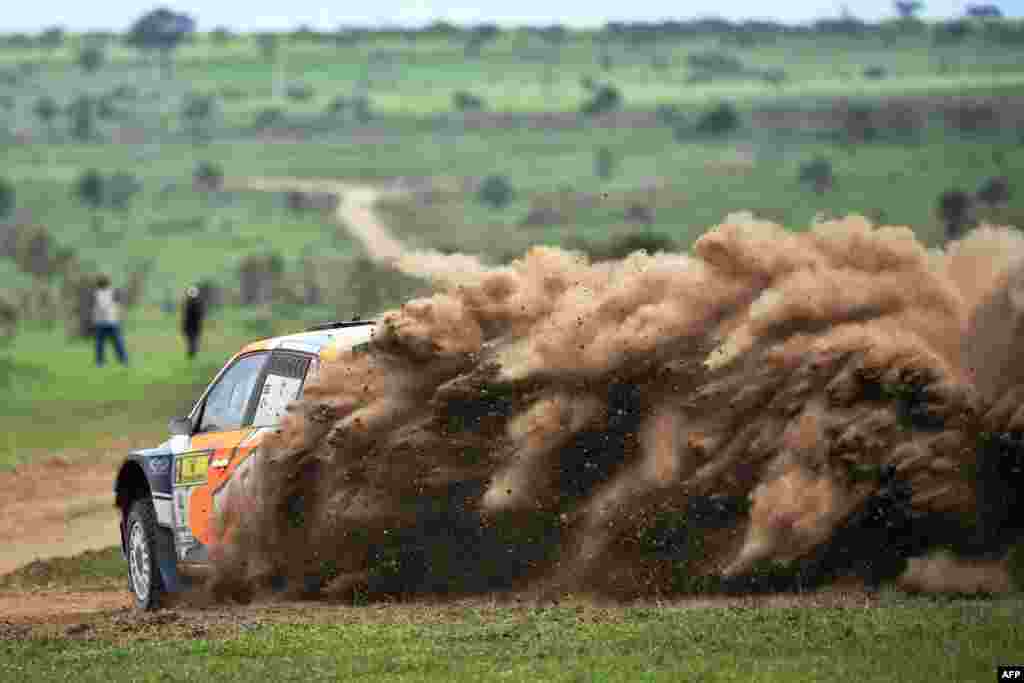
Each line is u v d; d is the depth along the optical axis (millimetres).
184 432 32406
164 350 127250
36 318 180250
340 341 30344
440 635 23703
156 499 32094
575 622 23797
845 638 20797
